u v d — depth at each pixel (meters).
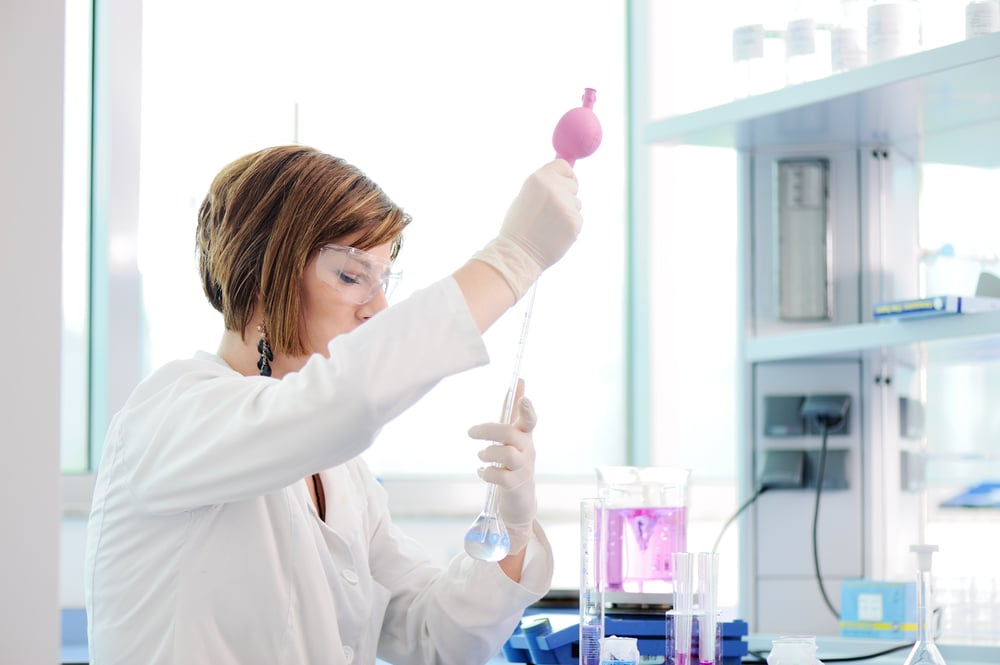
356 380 1.23
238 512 1.43
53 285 1.60
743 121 2.44
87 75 2.96
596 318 3.58
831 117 2.41
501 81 3.42
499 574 1.62
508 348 3.45
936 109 2.34
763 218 2.68
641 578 1.78
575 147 1.39
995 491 2.37
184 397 1.38
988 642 2.36
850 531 2.61
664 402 3.54
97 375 2.92
